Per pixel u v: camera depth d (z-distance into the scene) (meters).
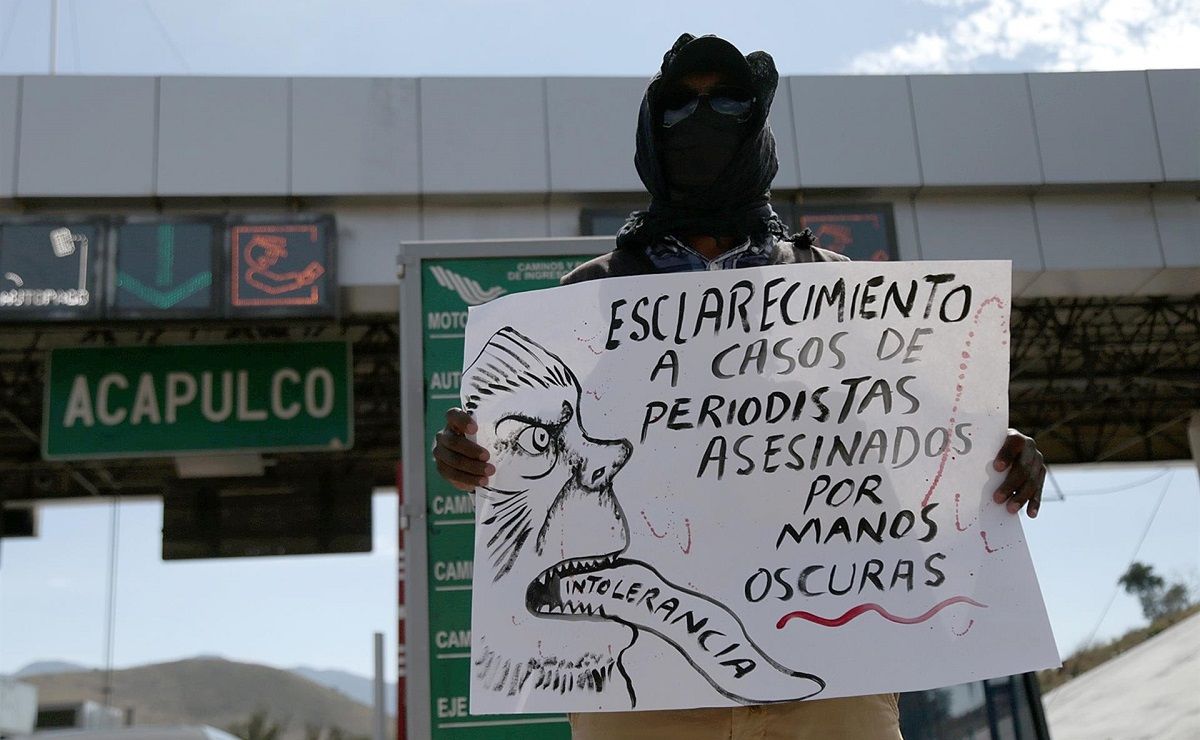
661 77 2.24
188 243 13.21
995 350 2.21
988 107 14.56
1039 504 2.16
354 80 13.91
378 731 6.36
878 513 2.12
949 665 2.02
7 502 24.00
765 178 2.34
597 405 2.19
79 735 5.37
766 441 2.15
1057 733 9.48
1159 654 10.35
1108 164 14.54
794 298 2.23
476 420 2.21
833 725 2.01
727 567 2.08
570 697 2.02
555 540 2.12
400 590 4.89
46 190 13.34
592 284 2.26
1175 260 14.62
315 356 14.66
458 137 13.85
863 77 14.41
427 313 4.82
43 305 12.92
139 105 13.65
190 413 14.34
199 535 17.89
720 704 1.98
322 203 13.85
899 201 14.47
